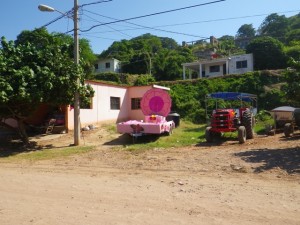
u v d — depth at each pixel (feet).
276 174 26.50
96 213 18.61
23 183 26.89
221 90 102.83
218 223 16.53
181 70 171.53
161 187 24.17
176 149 42.19
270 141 45.09
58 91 48.88
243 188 22.99
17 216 18.47
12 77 44.73
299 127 55.16
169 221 16.99
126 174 29.37
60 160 38.78
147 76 147.02
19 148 50.11
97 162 36.06
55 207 19.98
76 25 51.34
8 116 49.98
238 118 49.37
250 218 17.12
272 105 91.76
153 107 58.54
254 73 107.24
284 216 17.29
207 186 23.90
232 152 37.09
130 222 17.01
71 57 55.16
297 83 36.65
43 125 64.64
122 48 235.20
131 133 51.31
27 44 51.67
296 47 141.28
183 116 86.17
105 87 73.00
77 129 51.57
